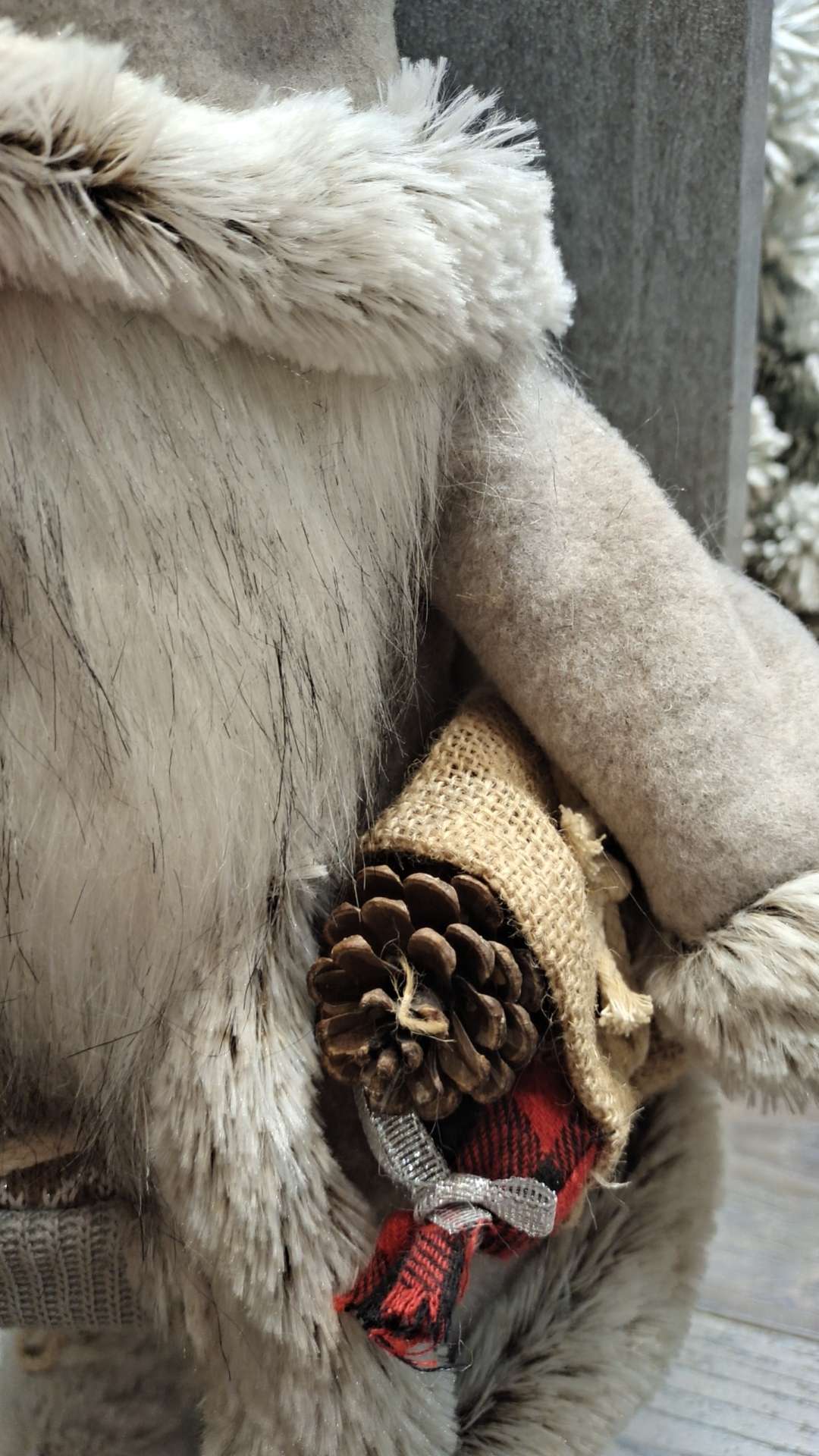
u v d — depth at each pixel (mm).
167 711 262
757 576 505
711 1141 374
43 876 267
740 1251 444
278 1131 281
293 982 293
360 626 290
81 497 250
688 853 297
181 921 275
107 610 255
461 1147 291
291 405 268
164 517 256
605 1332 344
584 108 355
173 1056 281
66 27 229
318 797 288
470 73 358
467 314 268
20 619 254
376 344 259
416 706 332
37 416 245
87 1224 308
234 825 273
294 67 268
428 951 268
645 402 383
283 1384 292
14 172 217
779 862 298
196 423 256
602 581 295
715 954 299
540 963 274
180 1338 321
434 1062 273
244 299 241
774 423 501
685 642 295
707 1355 411
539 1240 314
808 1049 292
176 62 247
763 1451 385
